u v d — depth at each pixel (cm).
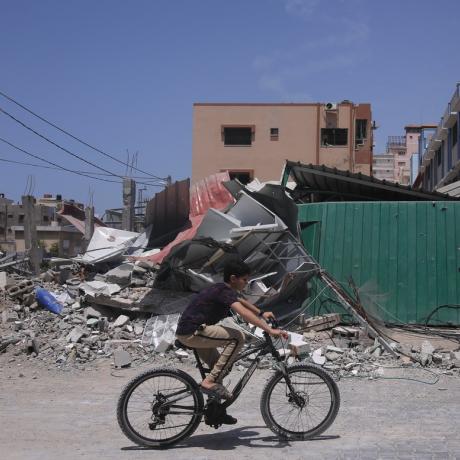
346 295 1172
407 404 738
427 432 614
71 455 554
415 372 905
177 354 992
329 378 582
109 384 872
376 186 1598
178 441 568
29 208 2016
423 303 1261
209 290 564
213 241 1022
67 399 789
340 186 1723
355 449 556
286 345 962
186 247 1134
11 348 1041
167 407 563
